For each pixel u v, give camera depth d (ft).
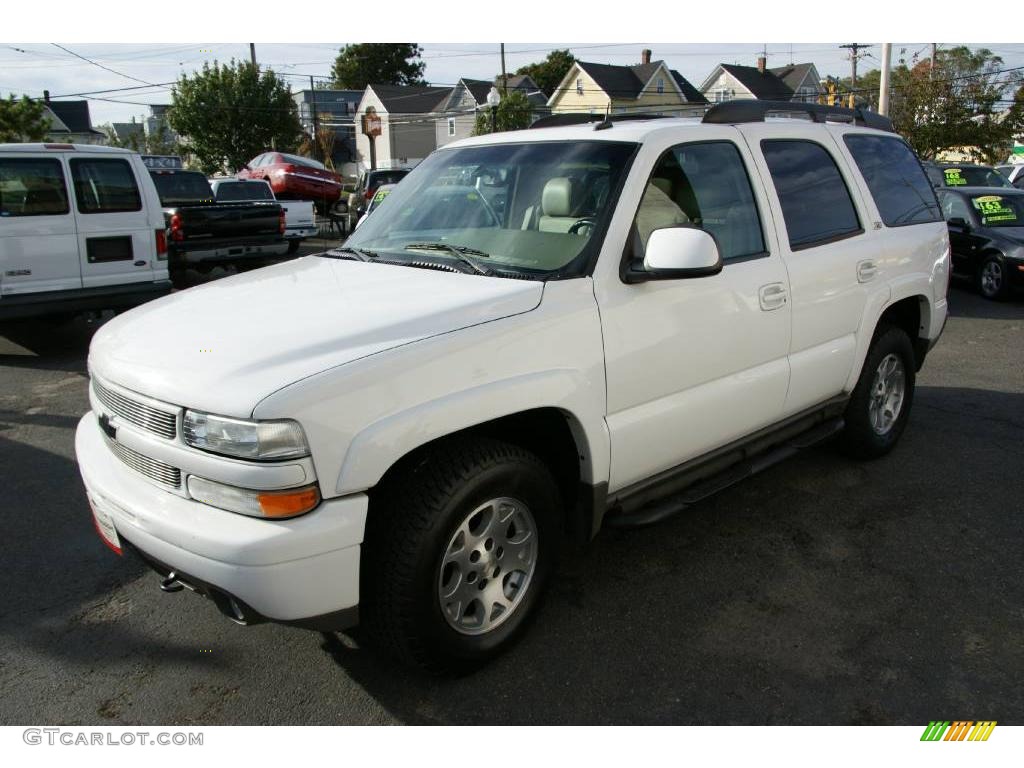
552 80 237.04
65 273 26.58
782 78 178.81
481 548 9.26
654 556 12.42
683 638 10.27
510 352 8.95
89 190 26.94
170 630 10.64
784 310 12.37
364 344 8.25
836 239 13.65
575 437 9.88
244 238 41.91
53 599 11.42
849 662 9.75
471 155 12.54
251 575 7.55
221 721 8.88
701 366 11.16
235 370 7.93
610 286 9.98
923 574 11.82
